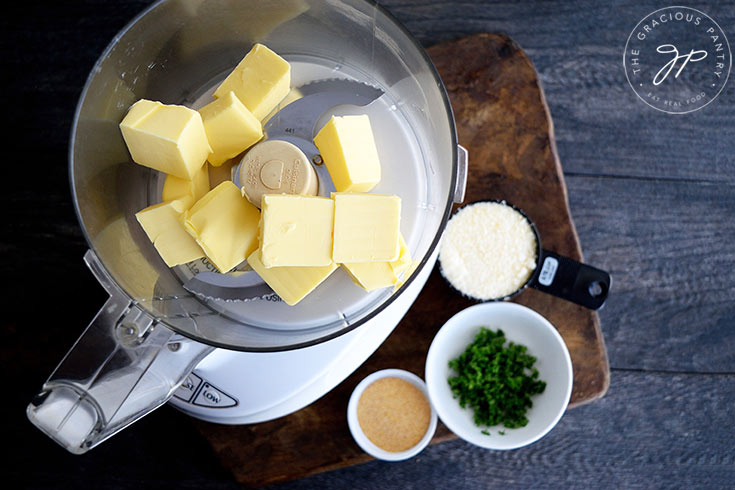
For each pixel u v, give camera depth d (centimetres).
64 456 55
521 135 53
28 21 56
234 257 38
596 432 55
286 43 44
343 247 37
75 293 54
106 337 38
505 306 50
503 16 56
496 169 53
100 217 39
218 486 55
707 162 56
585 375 52
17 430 55
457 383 52
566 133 56
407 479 55
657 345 55
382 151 41
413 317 52
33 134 55
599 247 56
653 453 55
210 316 39
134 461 55
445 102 38
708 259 56
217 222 37
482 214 52
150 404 39
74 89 56
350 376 52
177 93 43
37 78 56
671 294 55
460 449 55
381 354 52
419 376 52
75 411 37
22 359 54
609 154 56
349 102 41
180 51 43
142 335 38
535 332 51
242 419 46
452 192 38
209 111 38
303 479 55
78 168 38
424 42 56
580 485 55
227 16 42
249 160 38
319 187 40
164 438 55
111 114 40
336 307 39
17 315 54
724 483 55
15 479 55
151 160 39
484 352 51
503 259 51
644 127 56
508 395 52
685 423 55
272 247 37
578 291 50
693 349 55
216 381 44
